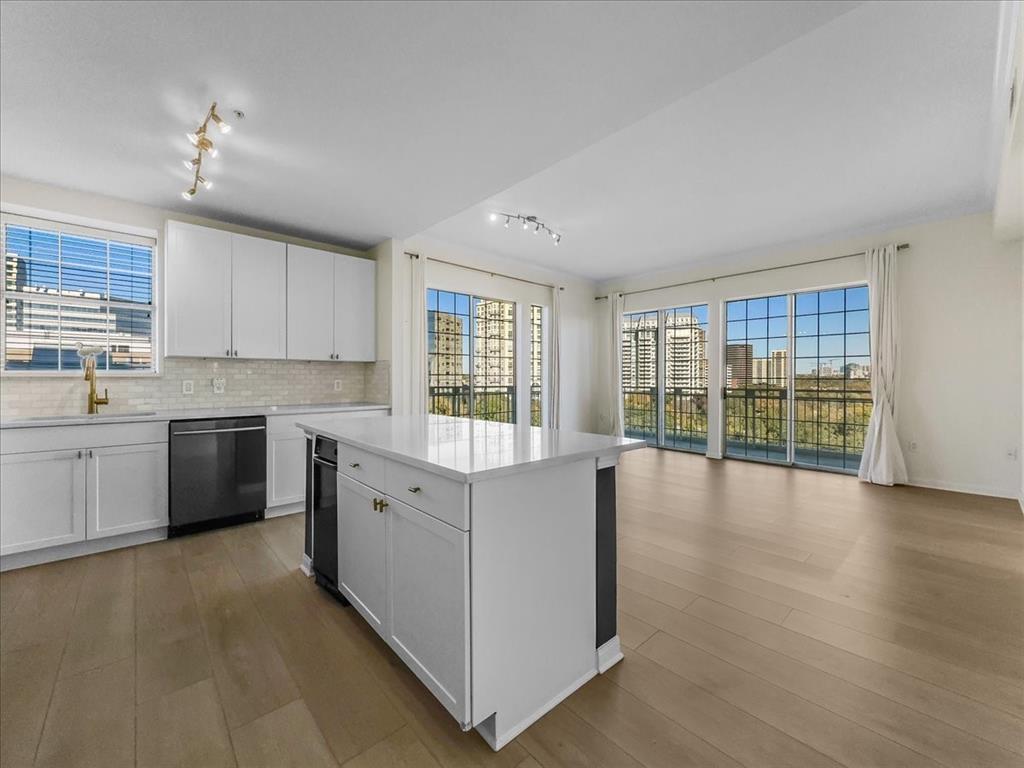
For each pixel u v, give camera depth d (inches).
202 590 91.7
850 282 189.9
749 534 122.0
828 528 126.5
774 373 218.1
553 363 259.4
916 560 104.7
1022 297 148.9
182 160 107.2
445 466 53.1
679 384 255.6
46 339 123.2
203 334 135.4
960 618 79.8
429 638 58.5
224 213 141.3
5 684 63.0
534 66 74.5
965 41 79.0
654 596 88.4
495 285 232.8
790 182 138.6
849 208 160.6
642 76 77.0
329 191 125.1
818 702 59.5
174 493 118.9
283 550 113.1
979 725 55.1
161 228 137.1
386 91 81.3
